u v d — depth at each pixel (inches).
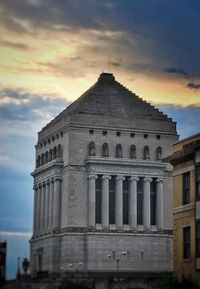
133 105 6978.4
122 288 3051.2
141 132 6801.2
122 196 6599.4
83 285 3063.5
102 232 6378.0
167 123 6909.5
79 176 6530.5
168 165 6776.6
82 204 6481.3
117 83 7190.0
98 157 6545.3
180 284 2704.2
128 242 6456.7
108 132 6702.8
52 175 6776.6
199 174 2714.1
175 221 2896.2
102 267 6284.5
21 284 3378.4
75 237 6363.2
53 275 3555.6
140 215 6653.5
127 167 6643.7
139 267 6427.2
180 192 2876.5
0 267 3941.9
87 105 6786.4
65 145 6673.2
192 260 2723.9
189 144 2898.6
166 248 6599.4
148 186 6678.2
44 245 6707.7
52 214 6688.0
